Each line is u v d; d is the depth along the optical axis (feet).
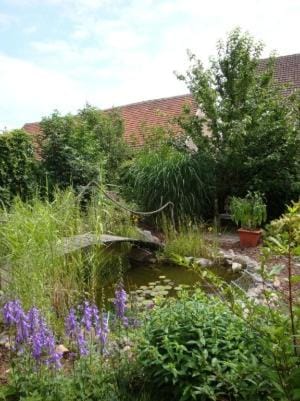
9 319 7.79
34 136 29.25
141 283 16.62
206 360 7.04
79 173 28.63
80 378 7.51
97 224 15.85
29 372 7.59
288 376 5.82
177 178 25.73
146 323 8.32
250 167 27.30
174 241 20.51
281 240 6.26
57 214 15.80
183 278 17.03
